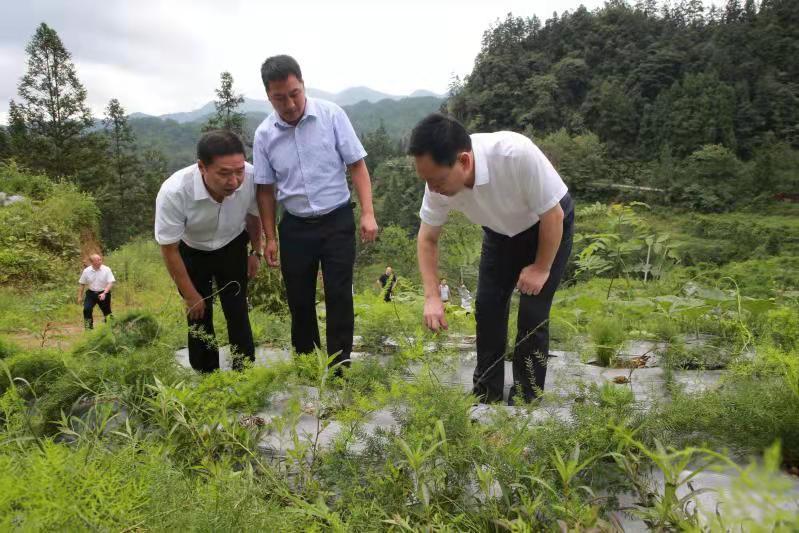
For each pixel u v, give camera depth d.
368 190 3.32
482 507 1.39
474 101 122.00
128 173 45.25
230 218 3.08
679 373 2.52
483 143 2.49
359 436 1.66
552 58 128.12
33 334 3.56
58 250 16.45
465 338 4.03
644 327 3.76
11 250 14.62
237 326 3.24
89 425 1.83
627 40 124.06
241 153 2.83
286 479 1.60
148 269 15.92
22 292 13.57
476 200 2.56
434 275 2.78
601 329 3.36
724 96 99.69
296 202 3.10
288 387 2.05
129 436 1.58
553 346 3.66
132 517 1.10
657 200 86.50
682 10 139.88
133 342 2.57
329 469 1.55
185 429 1.70
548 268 2.62
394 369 2.13
